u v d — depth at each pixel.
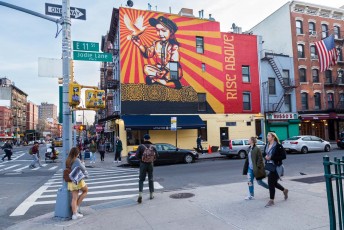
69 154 6.30
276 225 4.97
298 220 5.18
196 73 26.23
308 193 7.29
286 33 31.53
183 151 17.97
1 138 84.62
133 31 24.41
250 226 5.01
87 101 6.89
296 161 16.50
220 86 27.09
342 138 25.58
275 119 28.41
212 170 13.92
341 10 33.12
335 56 28.44
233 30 32.06
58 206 6.31
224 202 6.84
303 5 31.58
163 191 9.12
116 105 27.56
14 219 6.75
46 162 22.36
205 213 5.99
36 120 137.75
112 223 5.67
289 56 30.94
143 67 24.42
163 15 25.53
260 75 28.89
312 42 31.86
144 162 7.55
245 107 28.12
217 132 26.52
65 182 6.38
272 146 6.52
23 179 13.31
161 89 24.81
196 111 25.91
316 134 31.28
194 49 26.39
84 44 7.42
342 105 32.62
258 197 7.19
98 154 27.88
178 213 6.11
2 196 9.41
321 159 17.12
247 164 7.21
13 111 95.75
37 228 5.60
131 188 10.02
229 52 27.83
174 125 18.00
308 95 30.92
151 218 5.86
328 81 32.50
